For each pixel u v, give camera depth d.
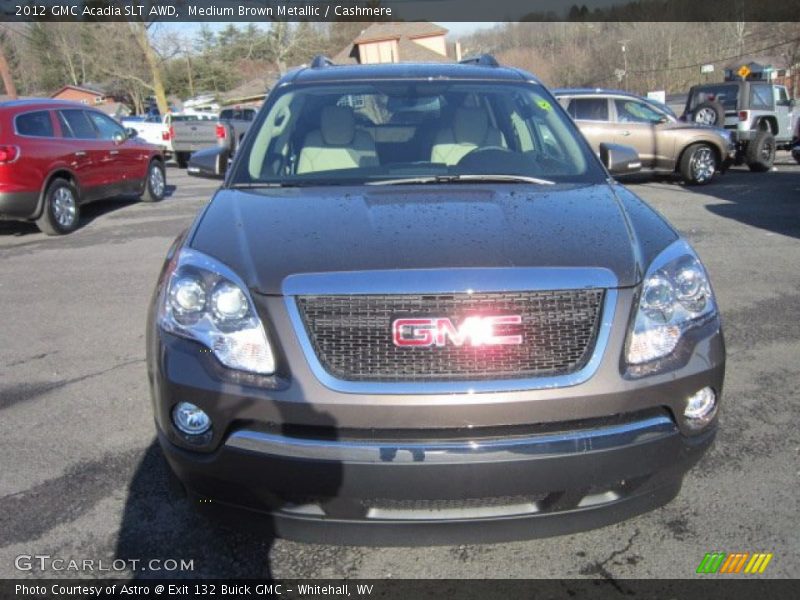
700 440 2.55
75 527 2.97
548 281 2.41
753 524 2.88
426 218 2.82
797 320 5.26
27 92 62.47
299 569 2.70
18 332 5.54
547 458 2.31
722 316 5.41
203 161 4.25
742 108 16.91
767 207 10.23
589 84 53.62
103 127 11.02
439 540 2.43
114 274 7.33
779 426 3.67
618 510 2.51
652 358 2.46
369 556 2.76
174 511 3.07
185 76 58.00
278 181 3.51
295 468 2.32
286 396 2.34
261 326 2.41
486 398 2.32
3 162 8.77
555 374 2.39
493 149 3.73
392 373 2.36
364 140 3.77
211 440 2.42
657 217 3.01
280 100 4.02
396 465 2.28
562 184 3.39
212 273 2.54
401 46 42.50
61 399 4.24
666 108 13.44
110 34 38.62
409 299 2.37
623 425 2.41
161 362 2.51
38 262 7.97
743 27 48.03
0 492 3.22
